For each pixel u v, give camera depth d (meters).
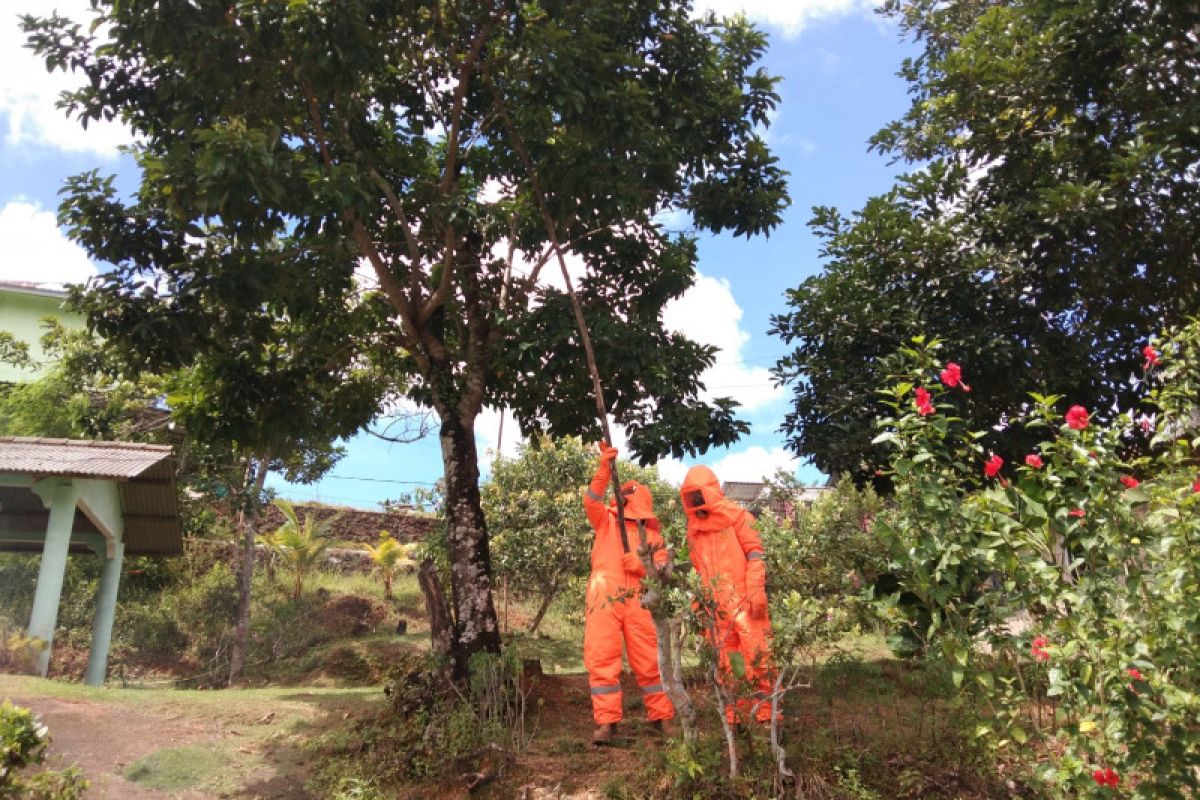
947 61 9.12
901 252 8.70
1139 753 3.70
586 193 7.62
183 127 7.39
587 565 15.02
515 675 6.80
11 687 7.76
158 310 7.26
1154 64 8.25
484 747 5.88
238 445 9.17
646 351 7.25
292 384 8.94
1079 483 4.13
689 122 8.62
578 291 8.97
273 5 6.48
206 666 17.39
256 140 6.08
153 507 13.01
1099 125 8.55
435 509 15.56
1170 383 4.82
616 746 6.03
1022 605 4.36
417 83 8.86
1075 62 8.49
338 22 6.36
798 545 6.11
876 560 5.84
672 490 16.58
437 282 9.14
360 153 7.57
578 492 15.42
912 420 4.56
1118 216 7.85
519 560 14.80
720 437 7.50
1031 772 4.51
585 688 7.93
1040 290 8.56
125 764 6.12
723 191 8.93
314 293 8.30
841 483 6.74
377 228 8.20
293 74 6.94
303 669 16.38
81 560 19.08
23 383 17.80
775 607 5.38
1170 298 8.78
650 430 7.25
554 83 6.91
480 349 8.36
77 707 7.32
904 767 4.97
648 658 6.19
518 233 8.77
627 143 7.46
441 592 7.64
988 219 8.53
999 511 4.37
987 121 9.13
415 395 9.50
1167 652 3.73
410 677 7.31
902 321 8.32
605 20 7.48
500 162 8.28
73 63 7.36
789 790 4.84
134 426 16.97
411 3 7.28
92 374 16.64
